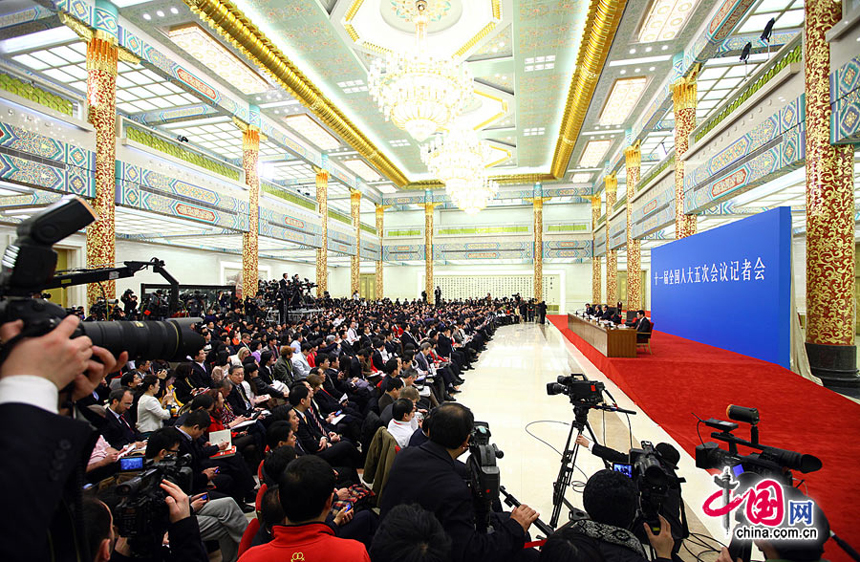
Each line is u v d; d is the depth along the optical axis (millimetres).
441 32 10453
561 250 25031
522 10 9578
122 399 3717
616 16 8438
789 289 6582
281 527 1387
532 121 15664
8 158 7070
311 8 9367
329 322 11516
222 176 12500
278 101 13516
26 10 7879
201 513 2588
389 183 24125
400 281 29000
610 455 2408
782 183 9164
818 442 4117
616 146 17469
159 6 8727
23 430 546
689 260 10133
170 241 18141
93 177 8391
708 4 8539
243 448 3982
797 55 6629
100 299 8539
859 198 10617
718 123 8914
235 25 8984
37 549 499
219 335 8406
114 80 8656
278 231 15609
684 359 7352
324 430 3977
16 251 654
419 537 1247
